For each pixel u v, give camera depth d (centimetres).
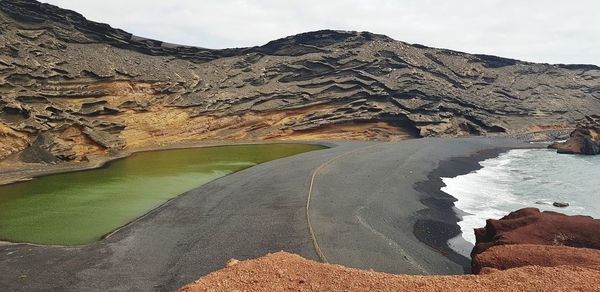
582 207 3300
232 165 4828
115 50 6919
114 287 1847
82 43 6525
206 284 1252
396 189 3603
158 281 1909
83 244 2378
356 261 2088
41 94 5056
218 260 2119
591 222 1986
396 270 2033
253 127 7450
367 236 2411
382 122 7950
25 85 4994
